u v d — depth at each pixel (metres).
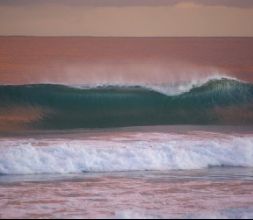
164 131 75.94
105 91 92.00
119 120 90.62
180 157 61.19
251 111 92.44
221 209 44.19
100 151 60.44
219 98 92.88
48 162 57.97
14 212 42.81
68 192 48.88
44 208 43.91
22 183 52.19
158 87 93.12
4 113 87.75
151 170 58.94
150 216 41.94
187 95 92.88
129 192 49.06
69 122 88.50
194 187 51.25
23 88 89.69
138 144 63.66
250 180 54.50
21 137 69.94
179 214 42.62
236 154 63.06
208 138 68.06
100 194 48.25
